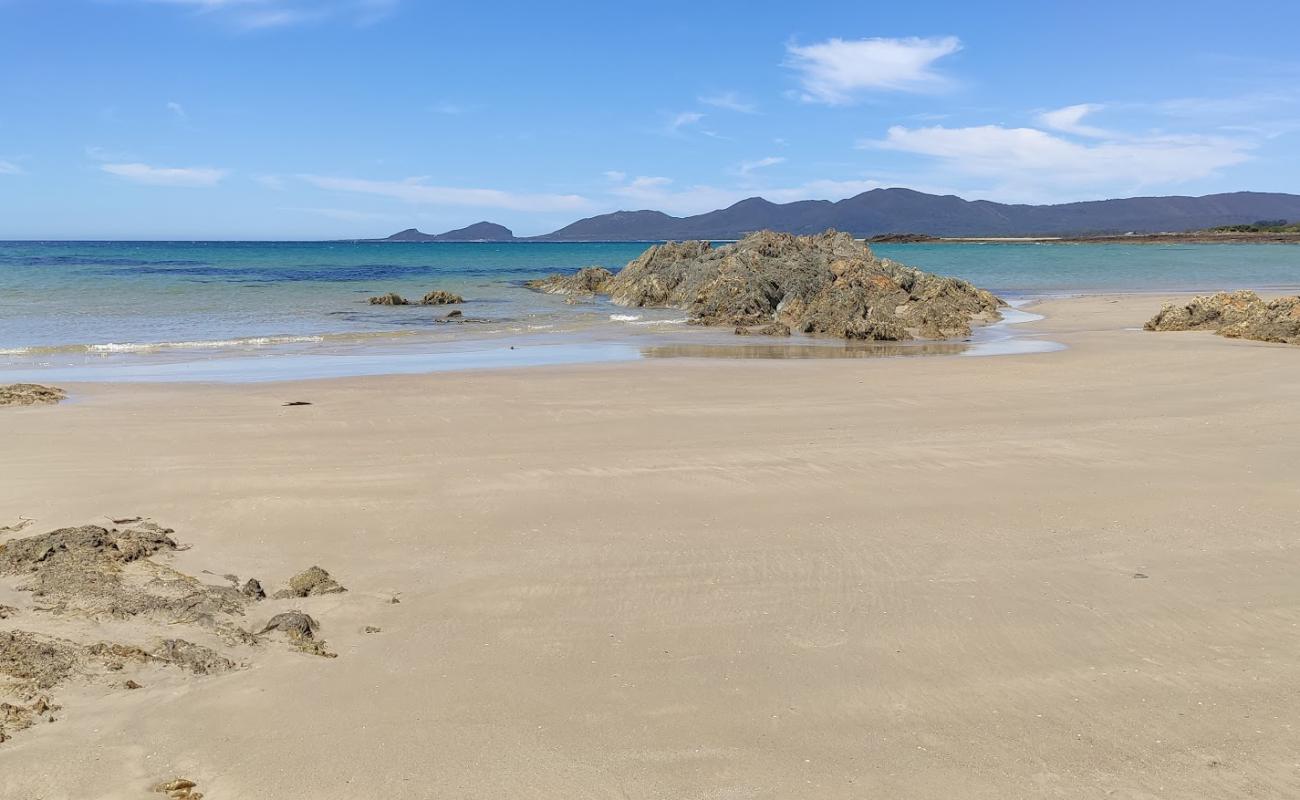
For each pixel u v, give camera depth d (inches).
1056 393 661.3
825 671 253.1
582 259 4229.8
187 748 211.8
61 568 309.1
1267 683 246.5
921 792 199.5
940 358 880.3
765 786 201.3
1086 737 220.8
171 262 3201.3
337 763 207.5
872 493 414.0
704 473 443.5
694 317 1310.3
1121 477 438.3
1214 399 628.4
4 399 599.5
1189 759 211.8
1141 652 265.0
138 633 267.3
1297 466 454.0
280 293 1733.5
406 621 282.8
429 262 3614.7
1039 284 2209.6
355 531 359.9
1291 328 969.5
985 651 265.3
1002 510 391.2
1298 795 198.1
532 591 305.7
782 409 602.2
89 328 1107.9
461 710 231.1
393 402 620.1
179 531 357.1
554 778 203.5
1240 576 319.9
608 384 701.9
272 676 246.4
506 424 552.1
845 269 1487.5
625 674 250.8
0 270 2411.4
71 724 219.0
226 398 629.0
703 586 311.4
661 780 203.2
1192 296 1779.0
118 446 482.9
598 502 398.3
